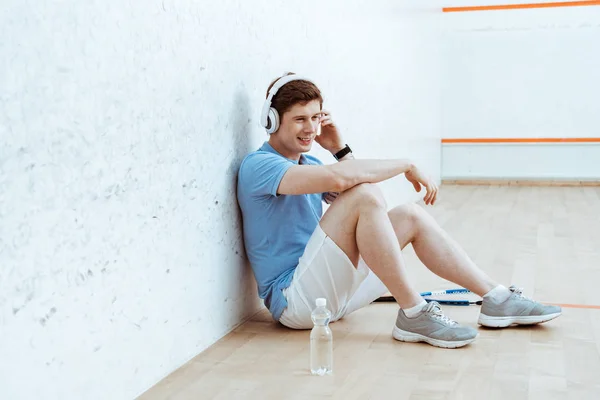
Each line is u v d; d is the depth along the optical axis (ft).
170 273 6.79
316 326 6.76
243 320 8.46
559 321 8.27
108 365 5.87
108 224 5.81
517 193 20.81
